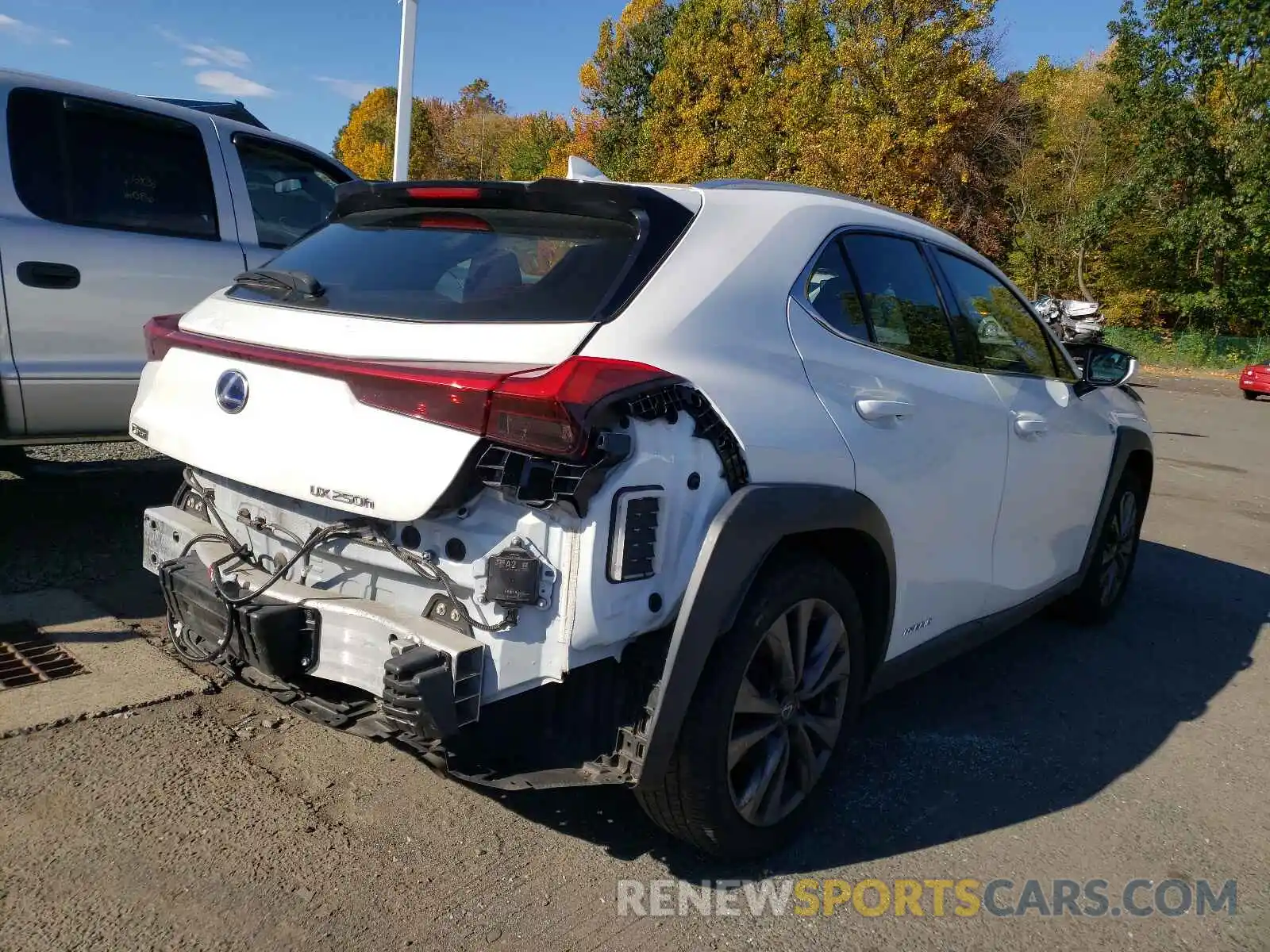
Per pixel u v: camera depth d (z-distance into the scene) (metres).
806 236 2.81
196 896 2.29
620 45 45.97
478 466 2.00
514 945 2.21
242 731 3.12
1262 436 14.69
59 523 5.07
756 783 2.47
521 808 2.78
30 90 4.26
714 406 2.25
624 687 2.20
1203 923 2.50
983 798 3.09
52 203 4.26
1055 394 3.95
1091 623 4.90
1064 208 34.66
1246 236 29.91
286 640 2.27
